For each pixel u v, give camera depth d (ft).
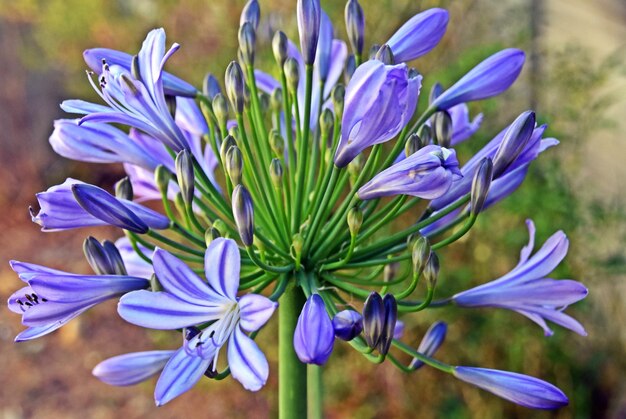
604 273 2.13
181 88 1.20
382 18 2.57
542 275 1.15
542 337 2.14
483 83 1.18
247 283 1.16
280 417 1.21
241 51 1.20
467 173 1.15
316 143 1.22
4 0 4.19
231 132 1.22
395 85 1.01
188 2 3.24
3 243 4.12
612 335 2.22
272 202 1.19
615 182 2.29
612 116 2.36
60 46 4.20
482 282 2.23
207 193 1.17
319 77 1.25
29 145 4.62
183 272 1.03
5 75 4.57
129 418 2.74
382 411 2.39
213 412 2.68
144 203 3.53
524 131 1.08
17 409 2.85
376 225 1.14
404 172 1.04
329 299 1.13
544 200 1.99
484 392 2.25
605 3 2.37
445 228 1.16
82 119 1.07
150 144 1.24
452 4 2.50
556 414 2.19
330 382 2.43
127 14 3.92
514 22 2.43
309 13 1.14
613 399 2.20
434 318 2.20
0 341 3.28
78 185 1.08
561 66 2.19
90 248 1.11
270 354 2.61
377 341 1.03
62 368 3.08
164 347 3.15
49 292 1.06
